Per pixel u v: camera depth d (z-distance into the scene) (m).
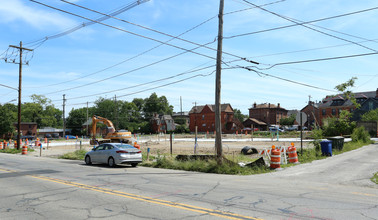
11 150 33.53
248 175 13.13
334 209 6.89
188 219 6.15
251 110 100.88
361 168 14.40
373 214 6.45
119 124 101.88
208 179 11.94
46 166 17.22
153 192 9.09
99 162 17.58
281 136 53.53
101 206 7.38
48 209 7.17
